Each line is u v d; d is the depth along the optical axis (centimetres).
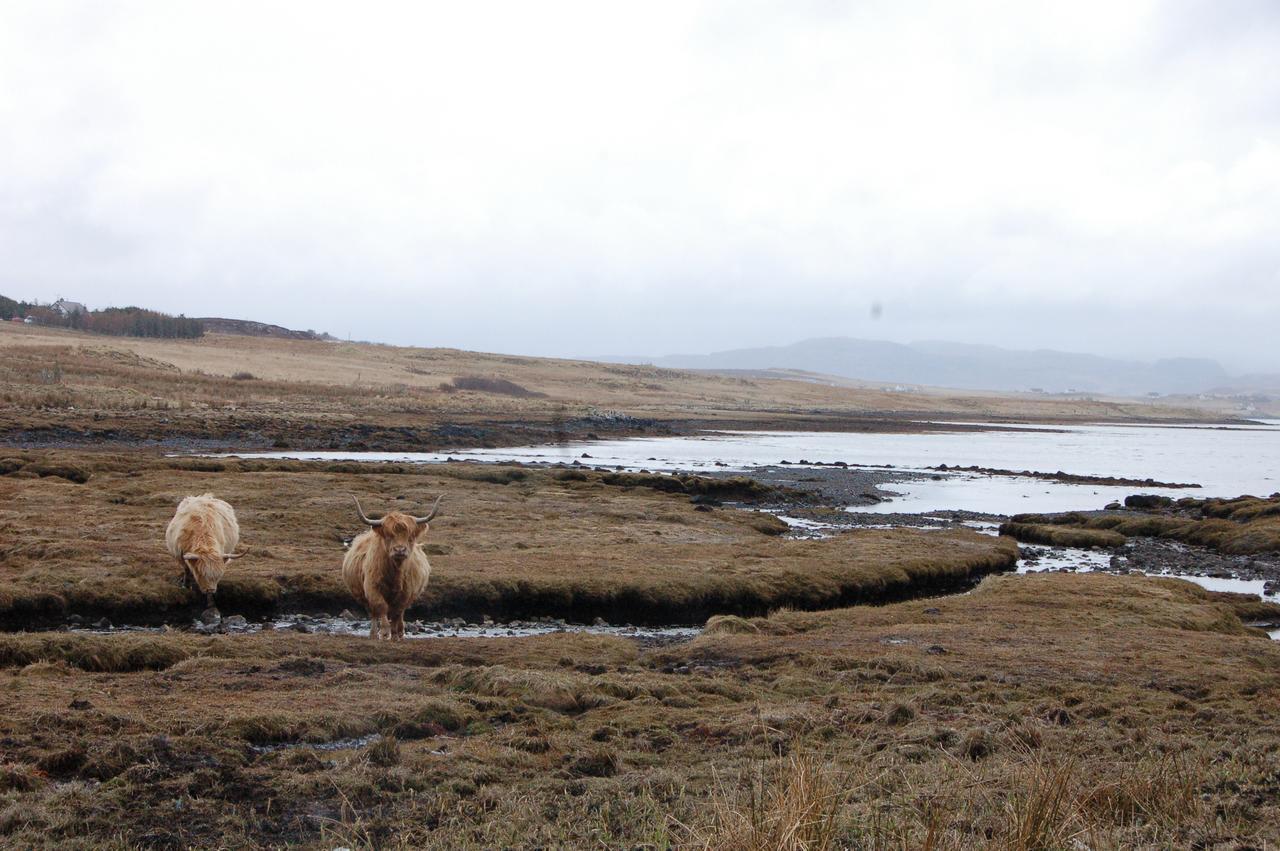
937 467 7056
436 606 2045
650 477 4622
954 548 3042
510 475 4481
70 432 5666
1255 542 3491
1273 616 2309
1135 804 774
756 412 16475
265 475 3922
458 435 7606
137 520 2708
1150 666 1467
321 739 1009
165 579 2003
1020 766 869
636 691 1252
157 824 773
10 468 3812
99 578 1966
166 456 5091
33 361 9894
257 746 986
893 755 952
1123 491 5722
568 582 2180
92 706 1055
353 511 3131
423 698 1164
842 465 6756
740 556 2673
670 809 796
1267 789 838
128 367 10844
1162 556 3372
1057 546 3594
